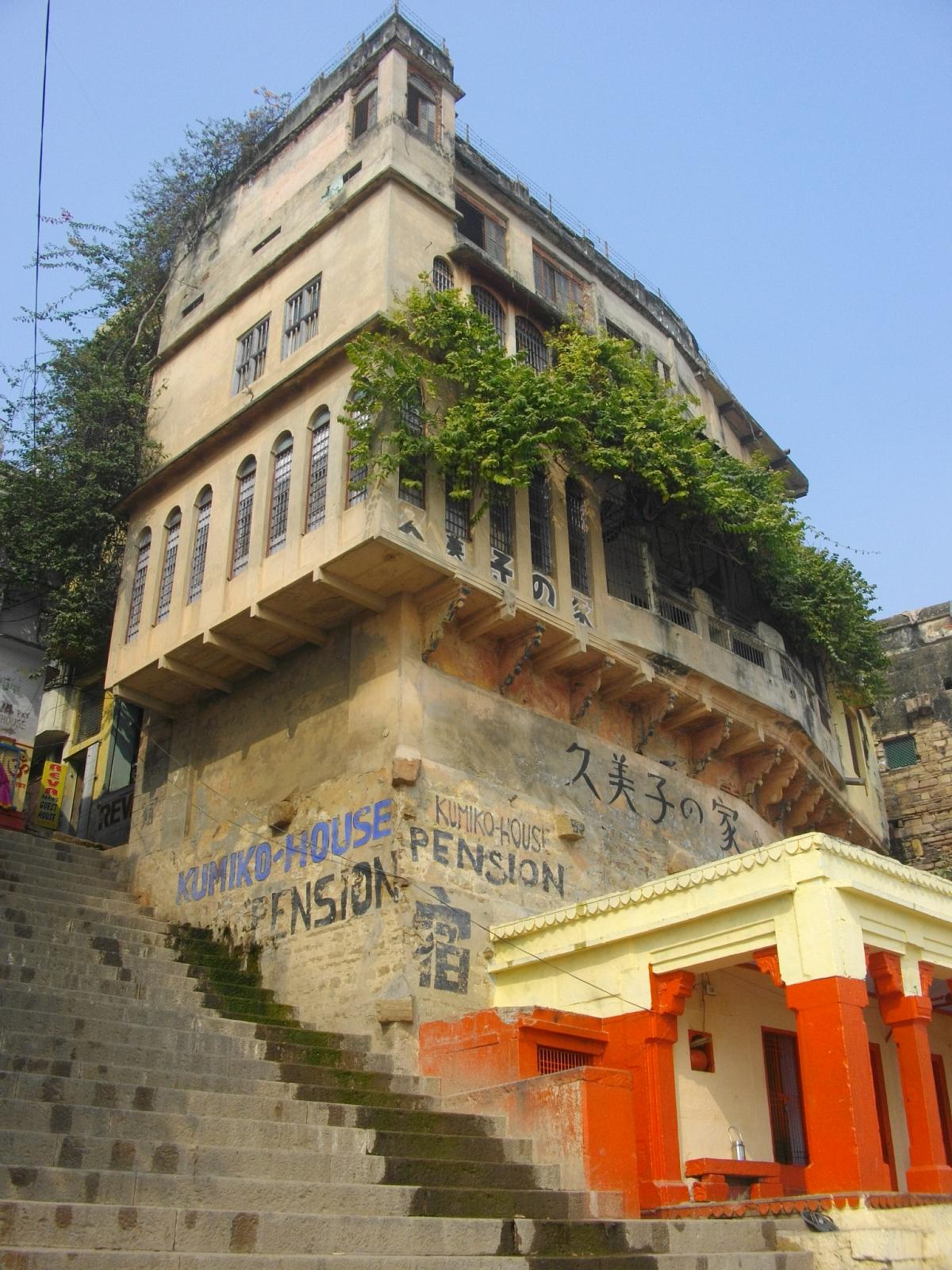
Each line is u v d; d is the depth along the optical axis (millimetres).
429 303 17109
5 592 22953
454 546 16531
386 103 19125
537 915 15695
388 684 16344
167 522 20094
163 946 16516
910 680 33312
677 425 18781
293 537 16969
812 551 23578
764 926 12258
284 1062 12781
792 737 22312
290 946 16219
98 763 23625
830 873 11891
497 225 20859
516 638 17719
